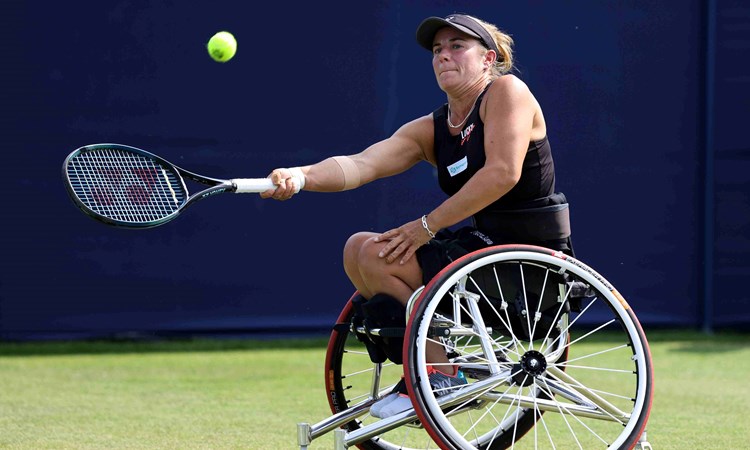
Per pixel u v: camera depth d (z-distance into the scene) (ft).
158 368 75.82
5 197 82.33
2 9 81.51
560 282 40.70
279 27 84.69
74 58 82.48
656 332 92.07
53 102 82.38
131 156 41.32
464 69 41.75
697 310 90.74
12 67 81.87
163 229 84.38
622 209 88.84
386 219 86.69
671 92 89.15
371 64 86.12
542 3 87.35
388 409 39.29
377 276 40.24
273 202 85.61
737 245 90.17
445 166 42.88
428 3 86.58
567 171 87.97
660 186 89.35
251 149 84.69
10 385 68.54
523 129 40.04
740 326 90.74
